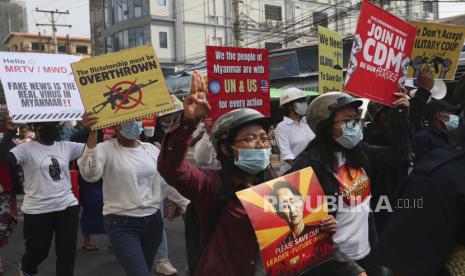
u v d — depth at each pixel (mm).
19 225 7758
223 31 40625
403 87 3662
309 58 21625
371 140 4293
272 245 2156
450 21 19766
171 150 2176
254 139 2338
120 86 3594
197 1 39625
